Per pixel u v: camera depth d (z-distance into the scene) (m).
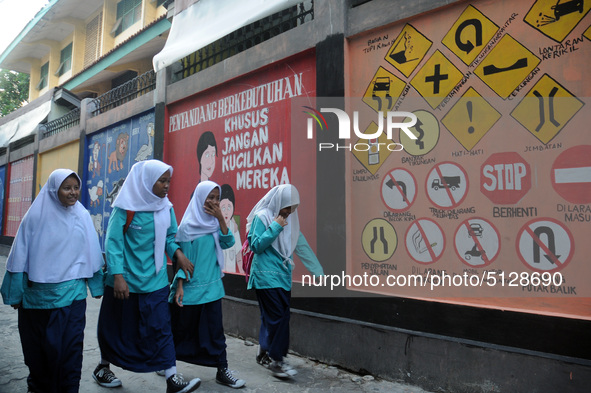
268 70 4.70
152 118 6.75
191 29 5.58
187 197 5.85
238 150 5.05
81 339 2.82
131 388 3.18
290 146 4.39
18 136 11.81
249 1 4.82
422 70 3.39
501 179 2.96
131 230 3.05
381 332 3.38
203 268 3.27
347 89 3.80
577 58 2.69
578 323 2.54
